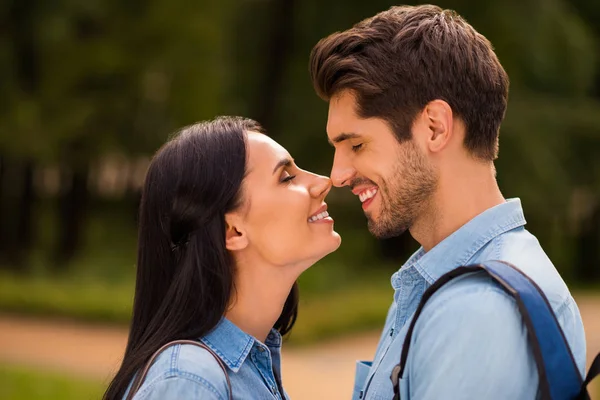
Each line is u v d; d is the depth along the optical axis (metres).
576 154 25.47
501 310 2.20
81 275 19.38
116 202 26.73
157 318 2.59
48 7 19.20
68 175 22.23
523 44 23.28
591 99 26.84
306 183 2.81
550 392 2.11
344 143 2.71
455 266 2.54
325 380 11.20
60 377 10.48
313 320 14.70
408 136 2.57
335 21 24.42
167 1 19.97
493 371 2.17
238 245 2.67
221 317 2.61
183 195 2.61
